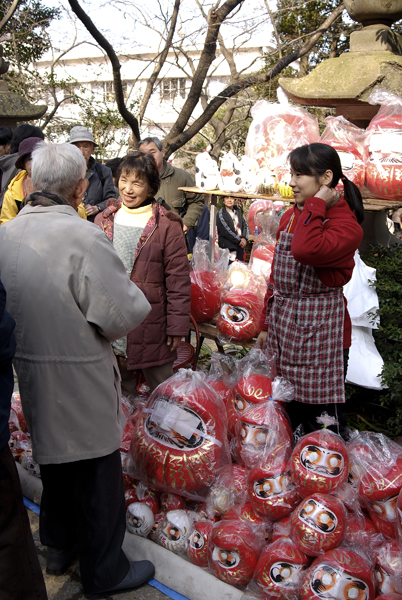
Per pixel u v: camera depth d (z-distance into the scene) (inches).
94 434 71.4
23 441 114.7
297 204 88.4
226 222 229.3
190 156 498.0
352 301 111.7
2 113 267.1
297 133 139.9
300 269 87.0
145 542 88.7
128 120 227.6
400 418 110.7
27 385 70.7
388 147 115.0
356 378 109.0
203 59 224.5
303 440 83.0
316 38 254.5
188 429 87.3
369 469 80.7
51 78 400.5
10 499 63.4
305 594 71.7
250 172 141.4
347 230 81.4
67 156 72.6
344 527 75.7
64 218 70.5
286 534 80.4
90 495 74.0
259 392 91.8
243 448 90.7
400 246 135.0
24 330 69.6
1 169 156.7
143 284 103.4
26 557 65.6
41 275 68.1
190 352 129.6
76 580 85.2
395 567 72.1
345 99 133.9
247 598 76.1
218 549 79.4
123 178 104.7
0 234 72.5
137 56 287.4
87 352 69.9
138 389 128.0
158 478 88.6
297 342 88.1
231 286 125.4
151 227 103.2
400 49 143.9
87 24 183.2
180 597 81.8
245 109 437.1
